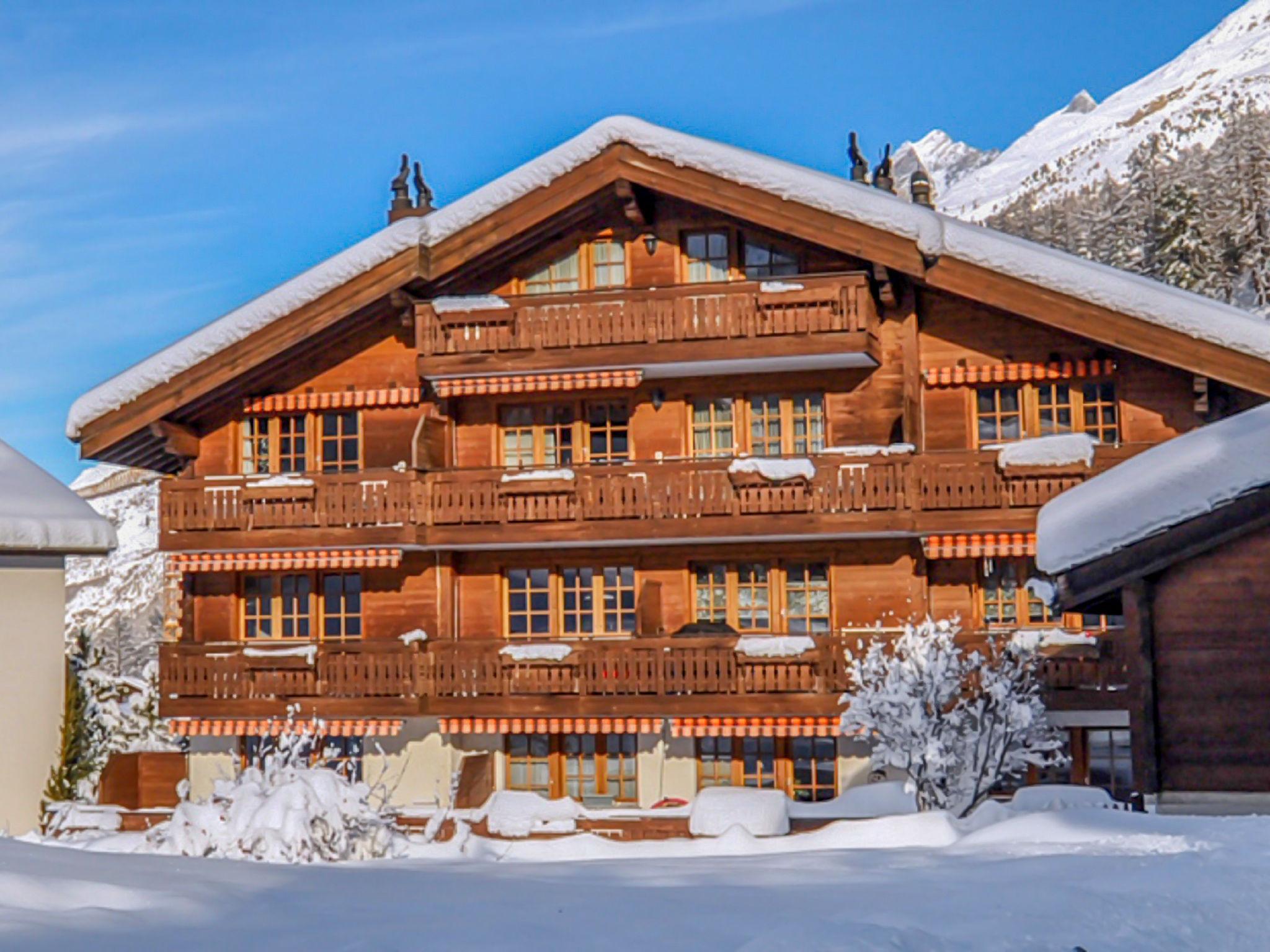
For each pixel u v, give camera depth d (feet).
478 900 33.37
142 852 54.54
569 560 93.45
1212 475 46.98
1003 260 83.30
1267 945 30.37
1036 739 77.30
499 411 95.04
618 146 88.02
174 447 96.22
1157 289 83.30
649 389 92.38
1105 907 32.37
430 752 91.56
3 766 80.33
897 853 46.01
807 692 85.66
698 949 27.91
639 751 90.99
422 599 94.22
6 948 25.07
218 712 92.73
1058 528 49.14
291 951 26.50
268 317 92.48
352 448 96.63
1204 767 47.44
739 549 90.94
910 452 85.61
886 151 112.37
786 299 86.02
